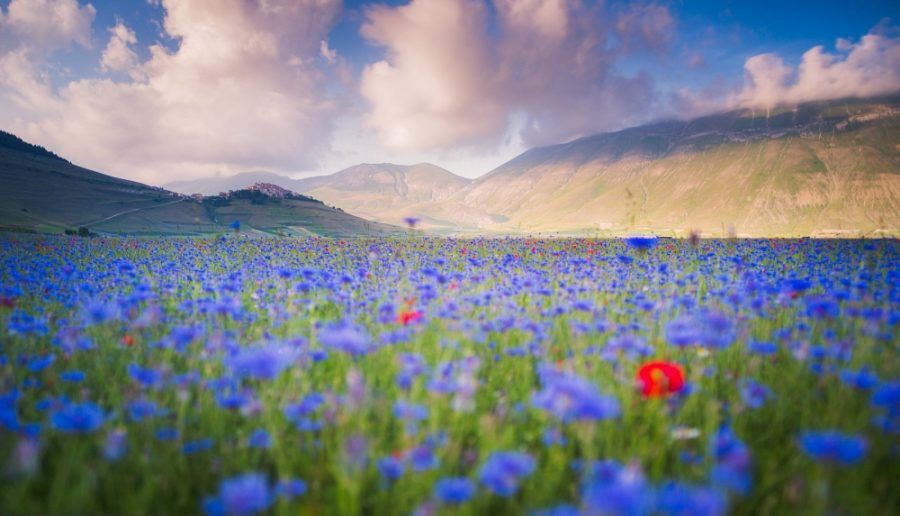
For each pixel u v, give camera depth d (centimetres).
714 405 368
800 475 302
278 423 377
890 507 283
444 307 761
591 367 477
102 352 534
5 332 601
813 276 1163
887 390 325
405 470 297
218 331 588
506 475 257
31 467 263
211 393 428
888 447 335
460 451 356
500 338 628
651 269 1384
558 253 2130
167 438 346
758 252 1980
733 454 268
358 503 288
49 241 3039
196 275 1336
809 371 468
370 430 368
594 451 343
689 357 542
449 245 2789
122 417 375
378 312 729
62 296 916
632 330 644
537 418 394
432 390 364
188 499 301
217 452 350
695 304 818
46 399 388
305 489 280
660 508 234
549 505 284
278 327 700
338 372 488
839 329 614
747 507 291
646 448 343
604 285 1053
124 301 686
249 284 1148
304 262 1806
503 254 2141
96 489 299
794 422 398
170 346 520
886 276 1055
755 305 720
